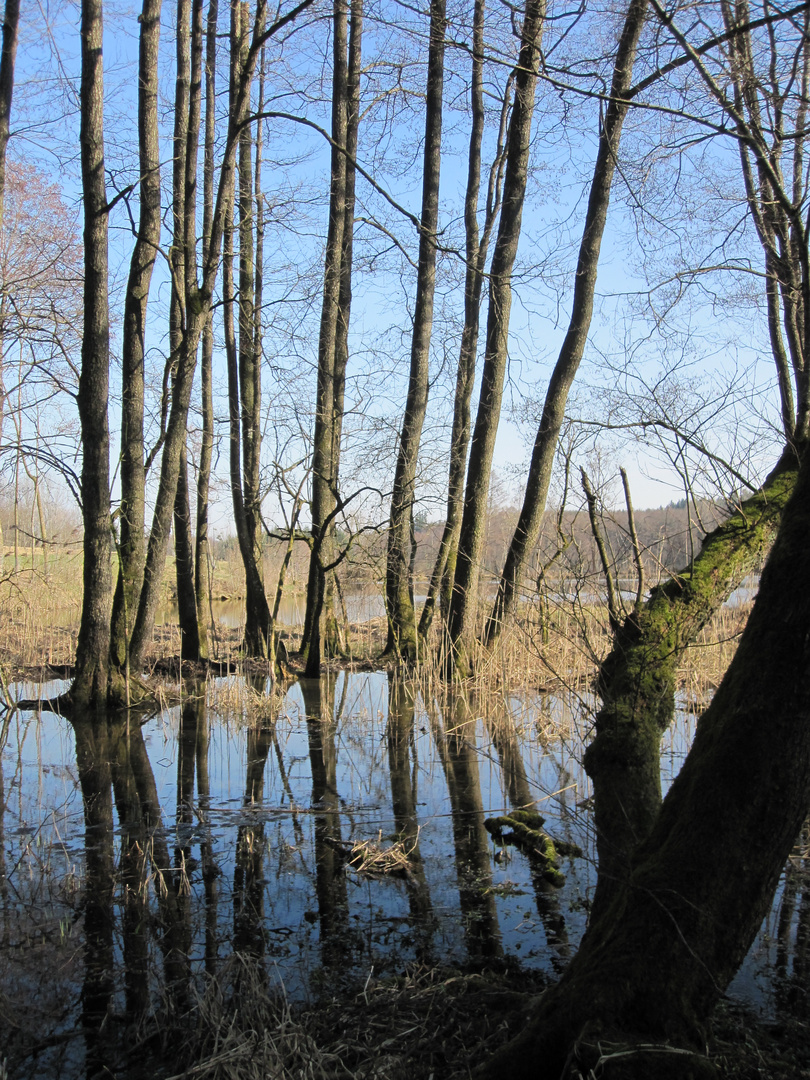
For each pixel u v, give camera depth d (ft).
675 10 15.01
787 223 22.25
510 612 35.81
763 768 8.86
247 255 48.32
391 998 11.80
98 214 34.32
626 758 13.57
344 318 49.70
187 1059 10.86
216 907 15.60
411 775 24.54
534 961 13.20
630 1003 8.95
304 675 44.32
